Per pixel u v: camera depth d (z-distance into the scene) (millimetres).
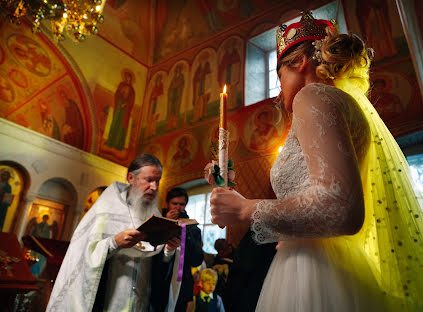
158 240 2090
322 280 746
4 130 9211
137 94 13680
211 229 9977
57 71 11203
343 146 723
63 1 5641
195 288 3924
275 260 902
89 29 5992
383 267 794
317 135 746
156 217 1949
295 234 726
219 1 12625
